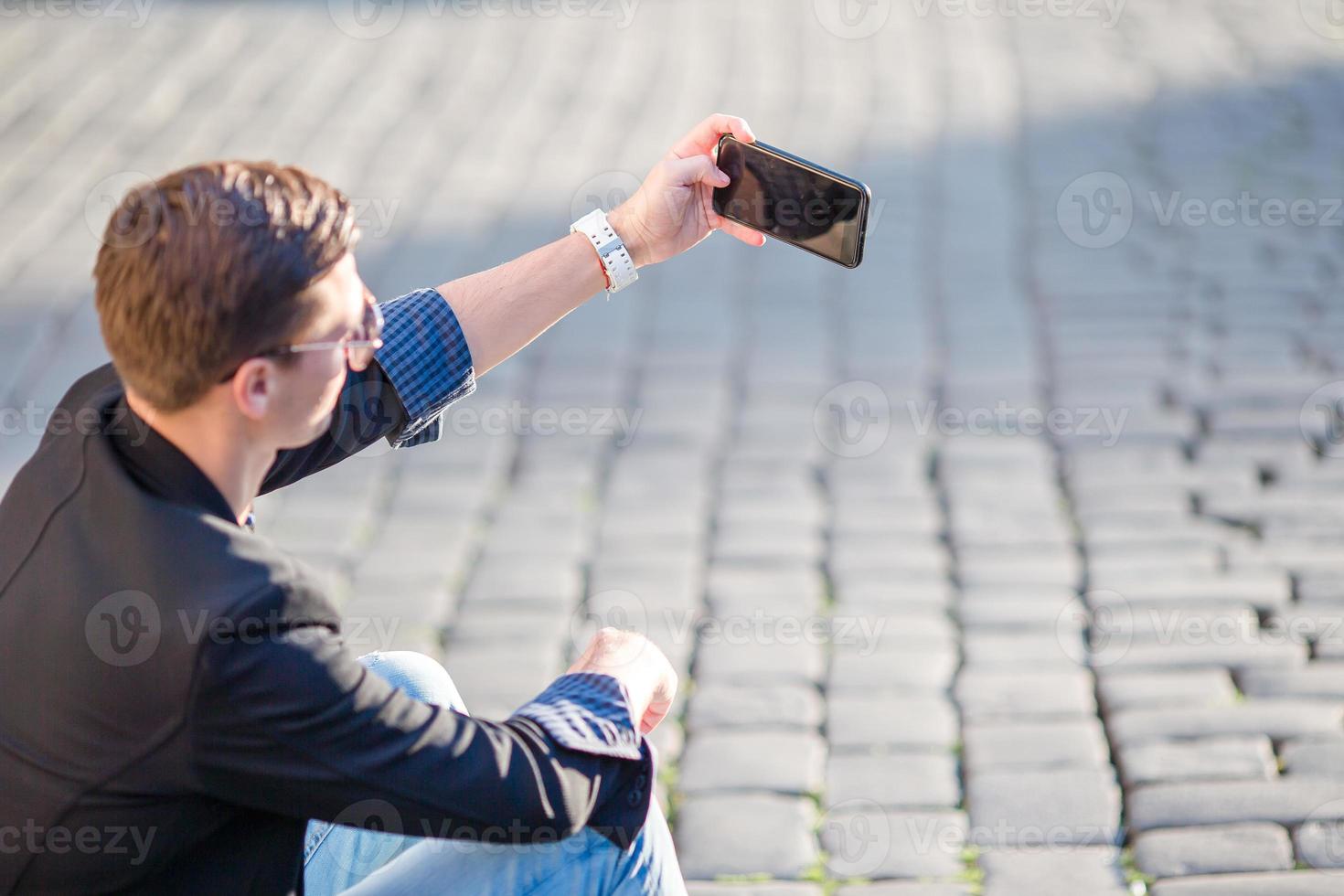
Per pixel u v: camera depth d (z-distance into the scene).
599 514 6.46
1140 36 13.13
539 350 8.12
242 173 2.24
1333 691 4.79
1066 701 4.90
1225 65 12.07
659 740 4.86
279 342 2.26
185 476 2.35
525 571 6.02
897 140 10.91
